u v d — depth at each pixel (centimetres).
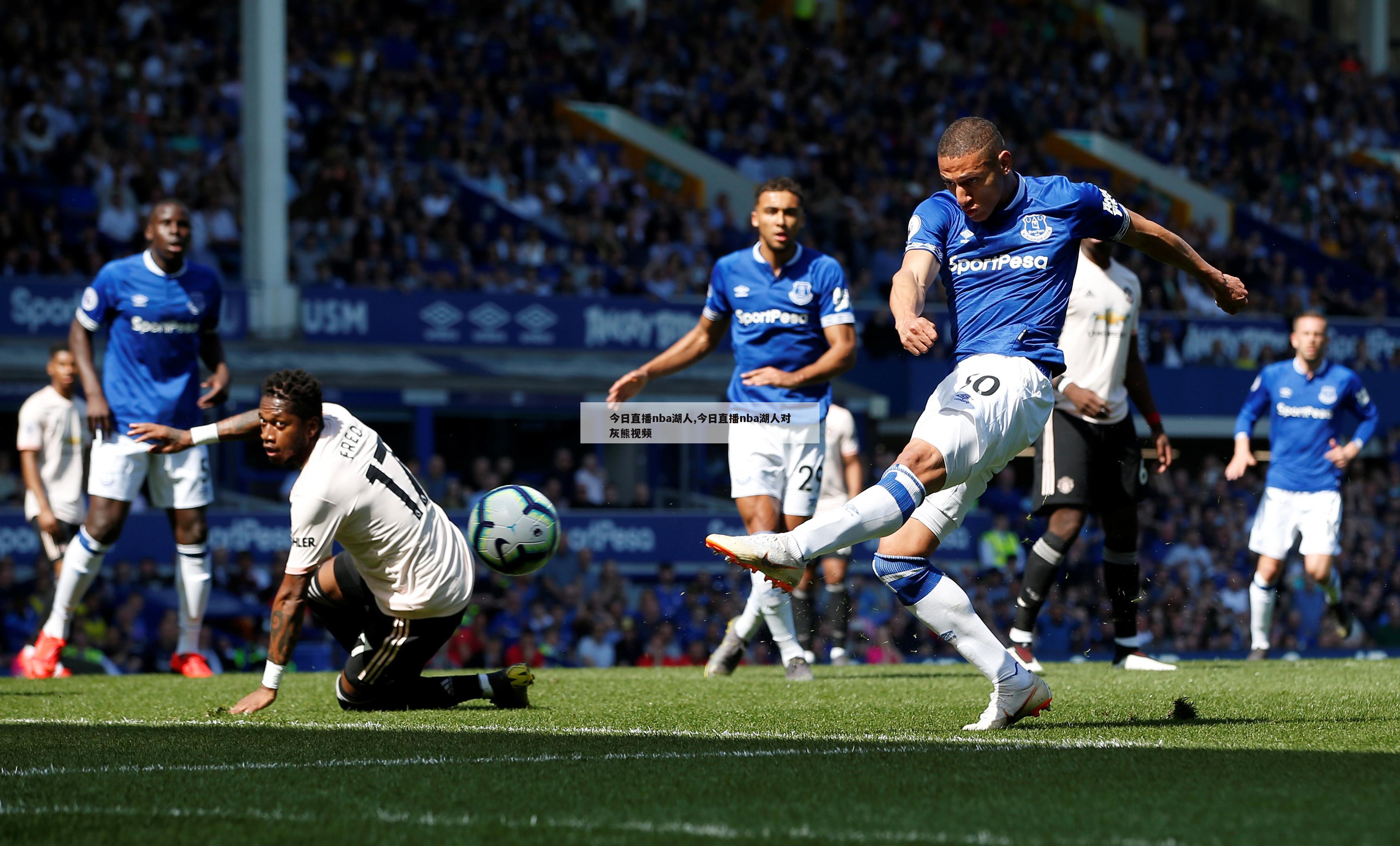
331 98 2291
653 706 552
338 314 1919
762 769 374
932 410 448
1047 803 322
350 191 2050
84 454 962
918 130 2817
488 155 2333
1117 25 3366
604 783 354
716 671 732
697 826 302
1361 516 2019
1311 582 1825
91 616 1341
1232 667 796
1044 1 3275
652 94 2708
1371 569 1986
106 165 1948
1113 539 782
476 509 554
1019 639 766
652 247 2292
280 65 1888
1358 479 2242
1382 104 3462
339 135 2183
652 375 707
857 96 2845
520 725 487
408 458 1911
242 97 1903
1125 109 3138
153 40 2195
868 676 738
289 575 518
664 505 1886
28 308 1723
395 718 513
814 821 306
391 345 1947
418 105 2356
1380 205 3125
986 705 543
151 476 796
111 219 1906
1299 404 962
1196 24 3431
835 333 687
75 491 961
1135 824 299
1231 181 3089
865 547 1692
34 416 932
